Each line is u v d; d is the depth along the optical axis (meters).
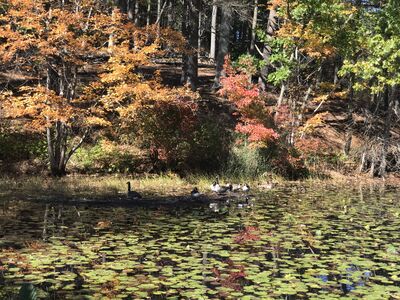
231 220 10.69
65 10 15.41
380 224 10.70
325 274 6.71
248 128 18.09
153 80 16.83
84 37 15.05
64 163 16.88
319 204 13.66
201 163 18.55
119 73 14.80
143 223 10.05
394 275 6.73
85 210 11.45
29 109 14.32
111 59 15.11
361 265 7.24
